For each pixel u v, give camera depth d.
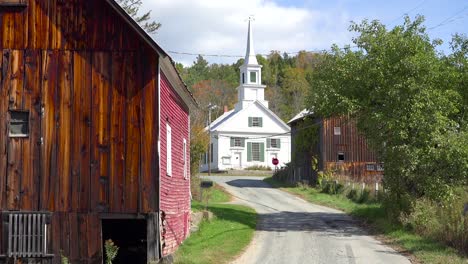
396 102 24.75
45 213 15.61
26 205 15.66
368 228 25.92
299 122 55.84
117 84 15.90
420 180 24.11
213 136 71.75
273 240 21.95
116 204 15.59
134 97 15.84
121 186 15.63
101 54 15.98
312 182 51.91
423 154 24.08
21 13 16.17
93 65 15.97
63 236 15.57
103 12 16.06
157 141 15.72
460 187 24.00
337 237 23.00
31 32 16.11
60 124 15.86
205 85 109.19
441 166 23.81
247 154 72.06
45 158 15.78
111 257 14.63
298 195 44.38
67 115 15.88
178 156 20.09
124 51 15.97
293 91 119.25
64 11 16.12
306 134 54.12
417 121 24.16
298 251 19.31
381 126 25.38
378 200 34.44
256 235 23.33
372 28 26.58
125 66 15.91
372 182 42.81
